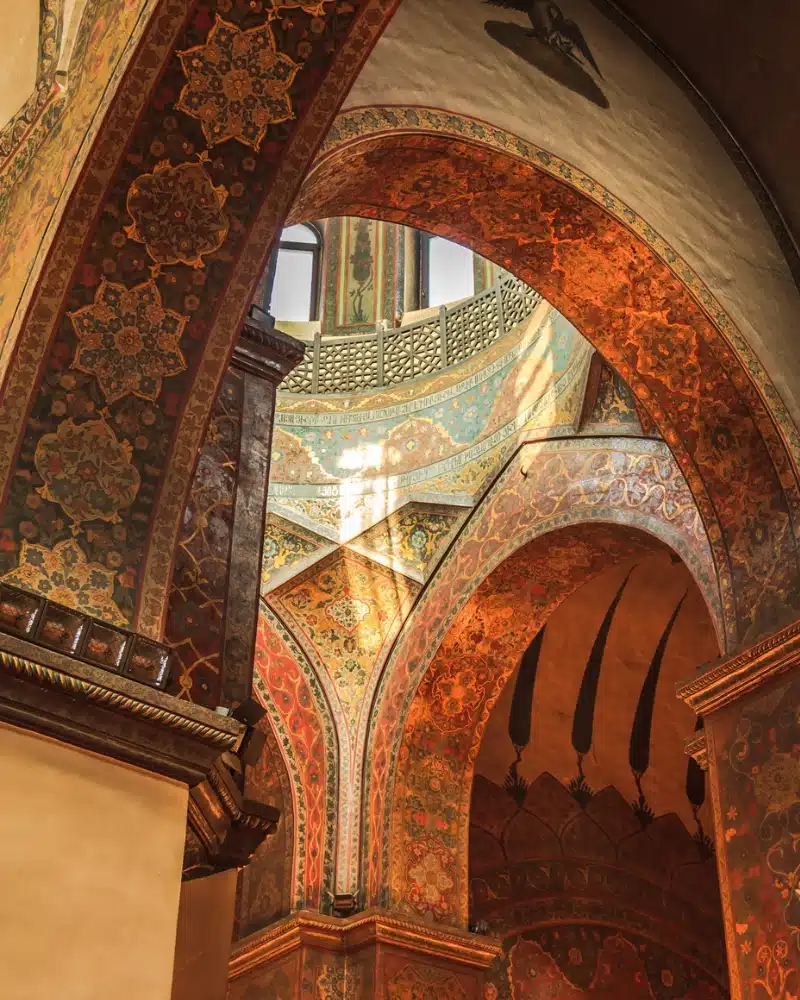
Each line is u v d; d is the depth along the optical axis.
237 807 3.49
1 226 3.44
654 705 8.91
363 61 3.44
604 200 4.74
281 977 6.77
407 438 7.91
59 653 2.84
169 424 3.27
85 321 3.18
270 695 7.47
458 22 4.37
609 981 8.33
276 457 7.98
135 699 2.90
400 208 4.72
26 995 2.53
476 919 8.11
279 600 7.62
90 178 3.15
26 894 2.63
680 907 8.78
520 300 7.79
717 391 4.99
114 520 3.14
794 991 4.17
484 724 7.27
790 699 4.54
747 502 4.97
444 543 7.48
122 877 2.77
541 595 7.09
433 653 7.18
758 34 4.63
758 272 4.91
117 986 2.65
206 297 3.34
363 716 7.39
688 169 4.90
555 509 6.74
